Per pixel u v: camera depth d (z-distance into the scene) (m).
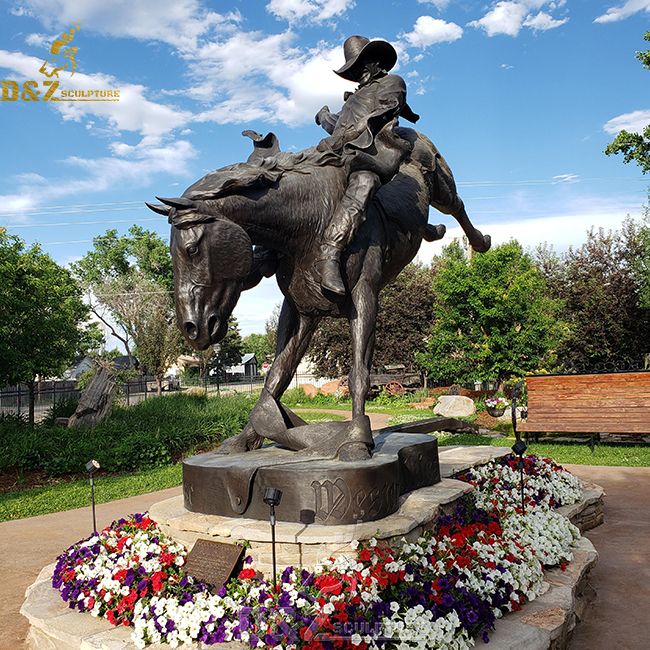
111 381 12.16
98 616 3.06
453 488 4.04
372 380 22.67
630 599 3.89
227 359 43.97
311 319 4.06
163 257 42.12
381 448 3.92
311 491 3.19
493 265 14.59
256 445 4.14
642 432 8.91
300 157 3.56
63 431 10.30
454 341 15.18
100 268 42.41
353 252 3.63
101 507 6.80
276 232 3.37
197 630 2.68
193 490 3.62
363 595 2.70
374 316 3.71
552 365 15.69
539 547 3.79
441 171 4.65
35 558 4.93
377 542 3.08
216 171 3.27
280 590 2.82
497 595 3.02
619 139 12.49
